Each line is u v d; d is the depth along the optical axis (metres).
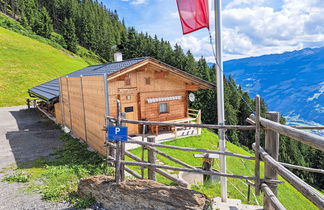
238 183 8.75
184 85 15.44
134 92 13.21
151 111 14.03
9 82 32.91
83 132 10.56
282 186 11.84
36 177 6.76
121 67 11.81
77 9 113.81
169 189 4.48
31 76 37.44
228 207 5.12
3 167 7.79
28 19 86.31
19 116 19.55
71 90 11.88
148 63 12.34
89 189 5.39
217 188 7.65
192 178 8.27
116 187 4.95
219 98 5.54
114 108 12.49
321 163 39.00
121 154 5.27
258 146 3.79
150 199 4.50
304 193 2.33
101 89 8.20
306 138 2.38
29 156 8.98
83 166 7.50
